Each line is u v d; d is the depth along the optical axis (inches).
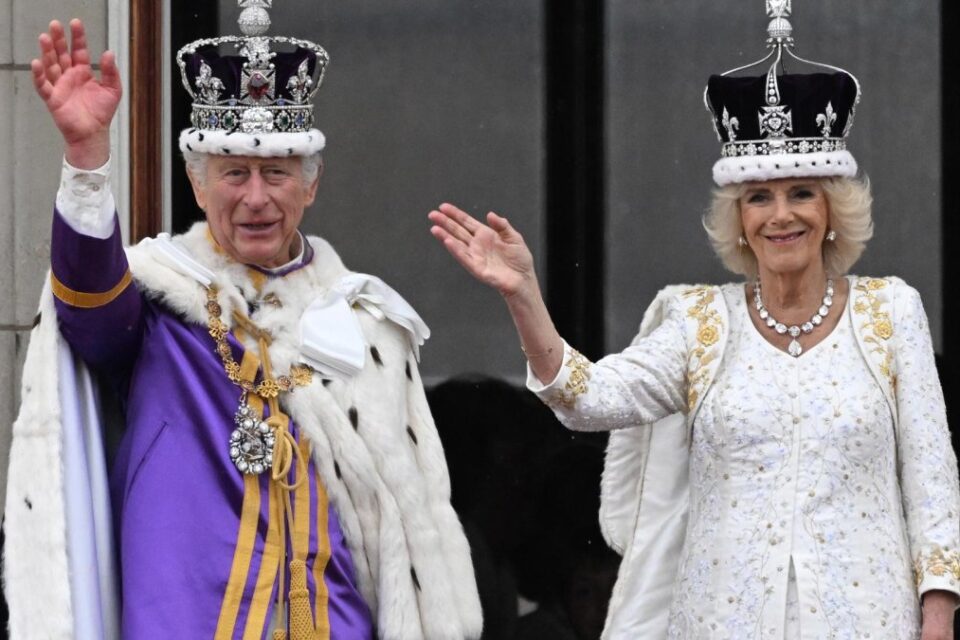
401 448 704.4
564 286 874.8
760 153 695.1
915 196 866.1
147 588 665.6
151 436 681.6
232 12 856.3
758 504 676.7
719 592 678.5
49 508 669.9
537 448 870.4
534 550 866.8
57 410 675.4
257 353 695.7
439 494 719.7
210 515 676.1
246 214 694.5
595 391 681.0
